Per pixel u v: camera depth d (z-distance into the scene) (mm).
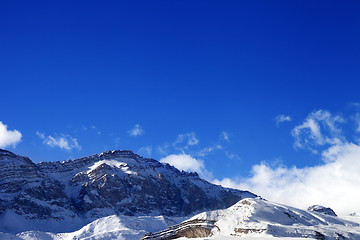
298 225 186250
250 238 142250
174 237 196500
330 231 174500
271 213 193250
